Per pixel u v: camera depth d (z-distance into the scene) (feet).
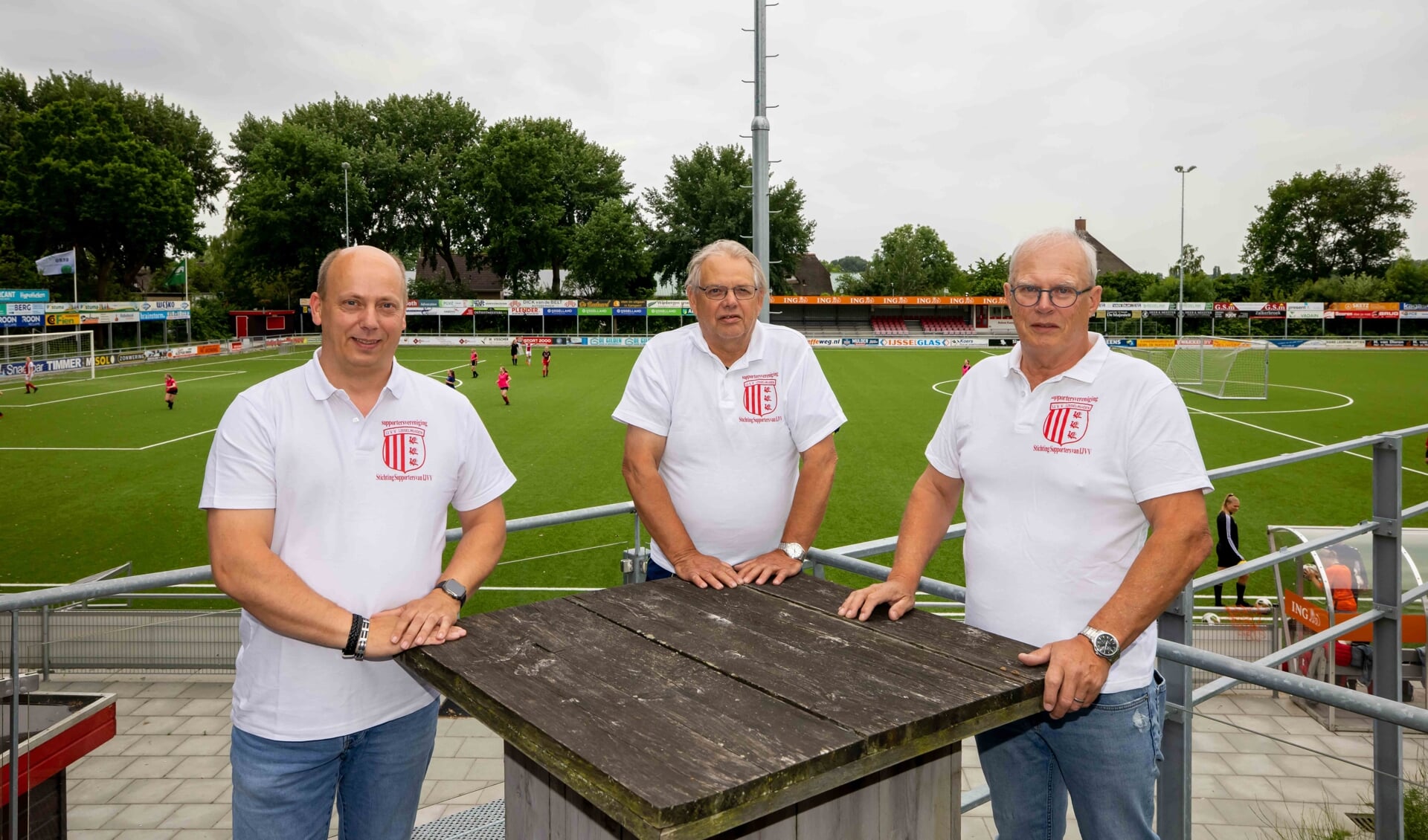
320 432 7.11
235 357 178.40
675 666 5.21
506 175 218.59
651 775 3.85
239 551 6.75
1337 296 250.78
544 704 4.67
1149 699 7.13
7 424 88.38
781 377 9.10
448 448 7.62
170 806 21.33
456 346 217.15
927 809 5.59
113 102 192.44
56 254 157.28
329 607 6.53
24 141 178.09
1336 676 25.57
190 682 28.35
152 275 252.21
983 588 7.61
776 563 7.51
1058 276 6.96
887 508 55.47
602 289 232.94
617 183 238.89
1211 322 228.84
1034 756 7.88
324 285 7.05
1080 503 7.10
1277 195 278.87
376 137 228.02
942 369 155.12
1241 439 81.71
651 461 8.89
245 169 231.71
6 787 12.04
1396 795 12.78
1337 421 92.63
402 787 7.75
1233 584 43.19
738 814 3.81
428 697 7.75
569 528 50.24
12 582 42.34
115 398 109.40
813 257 319.68
